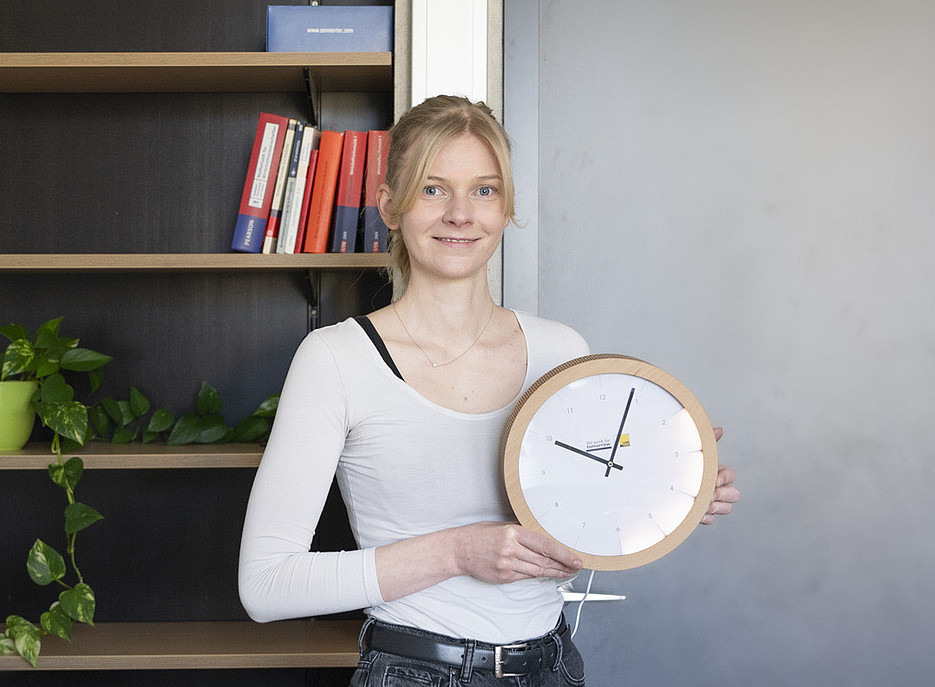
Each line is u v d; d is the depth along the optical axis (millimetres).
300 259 1941
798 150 2105
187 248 2221
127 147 2227
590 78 2137
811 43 2109
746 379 2105
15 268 1949
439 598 1193
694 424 1261
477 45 2062
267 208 2012
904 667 2068
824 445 2090
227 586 2225
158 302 2232
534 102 2139
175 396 2227
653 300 2125
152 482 2232
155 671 2234
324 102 2213
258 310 2234
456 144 1228
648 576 2100
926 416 2082
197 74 2053
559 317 2141
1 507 2221
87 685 2232
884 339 2088
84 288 2227
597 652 2104
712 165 2119
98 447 2051
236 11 2219
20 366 1979
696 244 2119
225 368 2232
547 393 1217
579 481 1229
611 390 1253
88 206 2221
